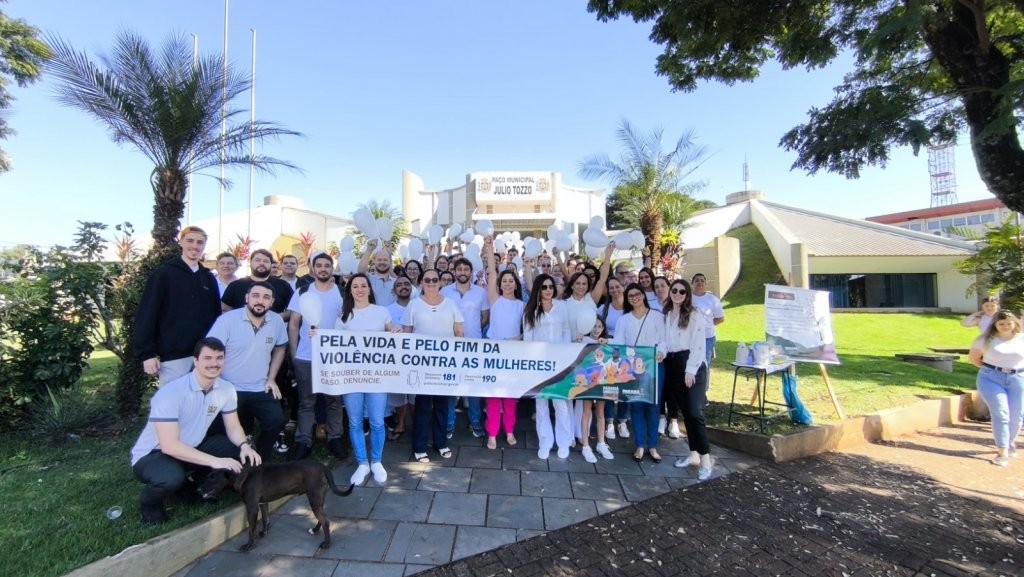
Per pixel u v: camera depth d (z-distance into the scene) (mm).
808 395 7566
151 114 6328
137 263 6688
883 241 22688
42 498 3709
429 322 4793
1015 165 5270
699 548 3494
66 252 5875
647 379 4992
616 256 20562
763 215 27703
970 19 5336
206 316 4449
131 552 2852
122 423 5719
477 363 4867
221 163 7312
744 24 6539
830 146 5418
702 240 28125
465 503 4078
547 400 5152
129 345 5922
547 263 7992
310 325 4363
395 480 4492
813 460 5301
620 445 5578
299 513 3846
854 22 5926
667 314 5133
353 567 3154
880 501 4355
